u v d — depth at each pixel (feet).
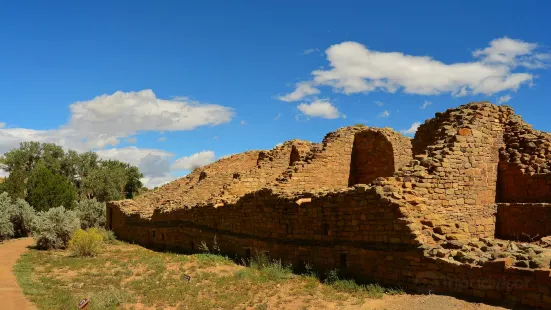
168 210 89.81
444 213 42.78
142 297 44.98
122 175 238.89
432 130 56.54
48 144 225.56
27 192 164.86
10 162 215.51
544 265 28.07
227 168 113.60
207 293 44.09
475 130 48.44
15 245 98.12
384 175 71.15
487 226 46.85
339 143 72.84
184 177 131.34
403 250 37.52
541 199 46.93
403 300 33.99
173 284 49.57
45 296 45.29
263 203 58.08
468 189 46.03
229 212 66.69
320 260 47.26
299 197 51.42
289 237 52.70
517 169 49.11
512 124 52.19
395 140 70.85
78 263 69.41
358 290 38.52
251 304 38.65
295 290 41.04
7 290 47.67
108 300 42.60
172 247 85.92
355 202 43.19
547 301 26.84
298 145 85.66
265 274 48.98
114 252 84.43
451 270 33.32
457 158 45.73
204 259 63.93
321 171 69.92
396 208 38.58
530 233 45.09
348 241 43.88
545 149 48.42
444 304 31.14
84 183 225.15
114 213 127.75
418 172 43.09
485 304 29.71
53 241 90.79
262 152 104.73
